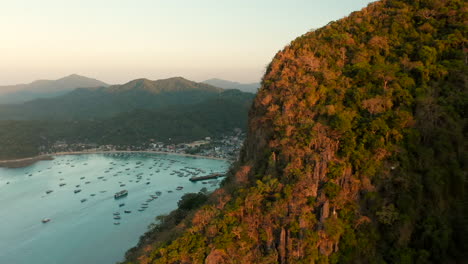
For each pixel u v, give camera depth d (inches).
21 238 5236.2
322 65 2667.3
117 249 4825.3
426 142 1979.6
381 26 2861.7
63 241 5103.3
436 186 1798.7
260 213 1899.6
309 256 1648.6
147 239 3560.5
